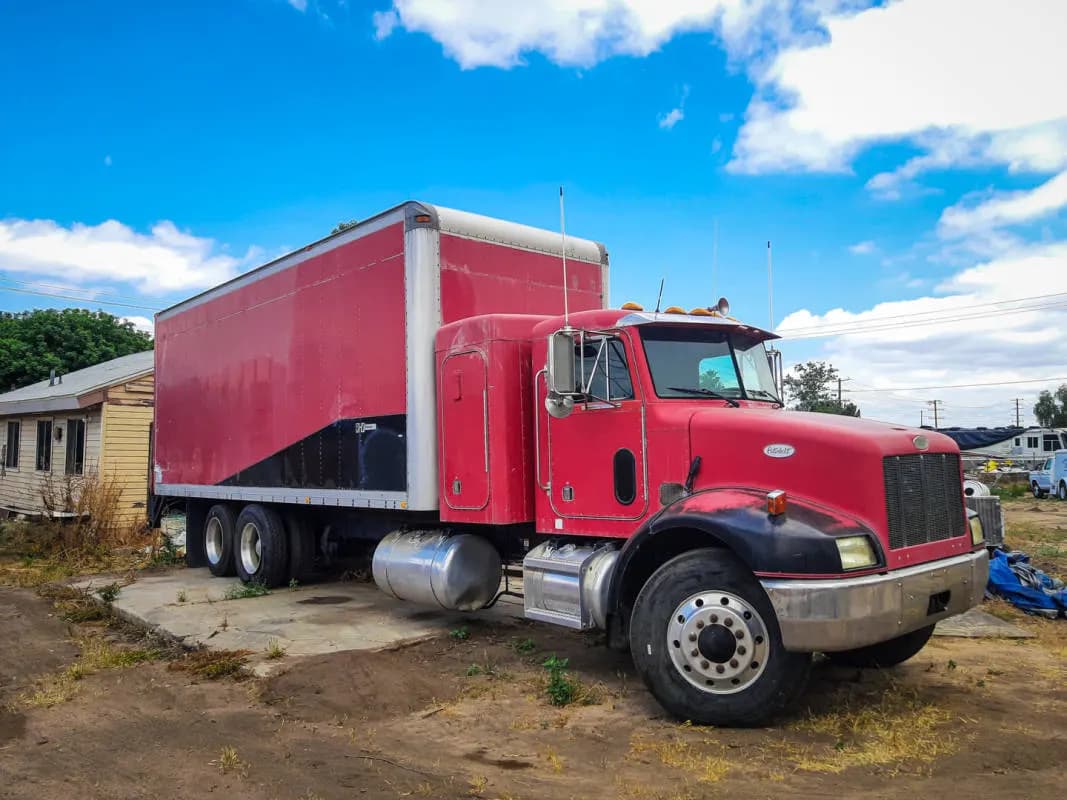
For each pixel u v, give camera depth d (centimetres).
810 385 4803
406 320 772
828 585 462
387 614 858
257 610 886
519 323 718
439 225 773
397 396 788
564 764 451
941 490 546
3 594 1062
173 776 446
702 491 550
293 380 950
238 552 1075
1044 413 8844
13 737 520
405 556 797
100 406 1705
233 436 1072
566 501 654
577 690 577
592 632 765
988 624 777
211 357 1131
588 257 904
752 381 659
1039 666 637
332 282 886
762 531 483
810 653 486
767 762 444
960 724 500
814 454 512
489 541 789
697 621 507
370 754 472
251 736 508
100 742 507
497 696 580
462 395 730
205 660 684
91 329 3366
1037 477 3397
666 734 493
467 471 725
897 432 530
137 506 1705
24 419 2064
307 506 1009
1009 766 432
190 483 1178
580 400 634
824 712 525
